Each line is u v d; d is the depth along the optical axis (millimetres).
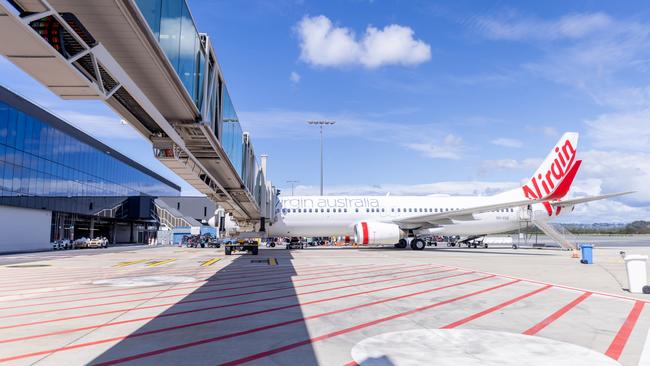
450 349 5914
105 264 20516
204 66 12086
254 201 24297
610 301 10023
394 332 6934
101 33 7539
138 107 10430
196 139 13539
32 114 33094
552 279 14336
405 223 32500
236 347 6031
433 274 15742
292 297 10461
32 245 33875
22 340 6387
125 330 7035
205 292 11242
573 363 5301
